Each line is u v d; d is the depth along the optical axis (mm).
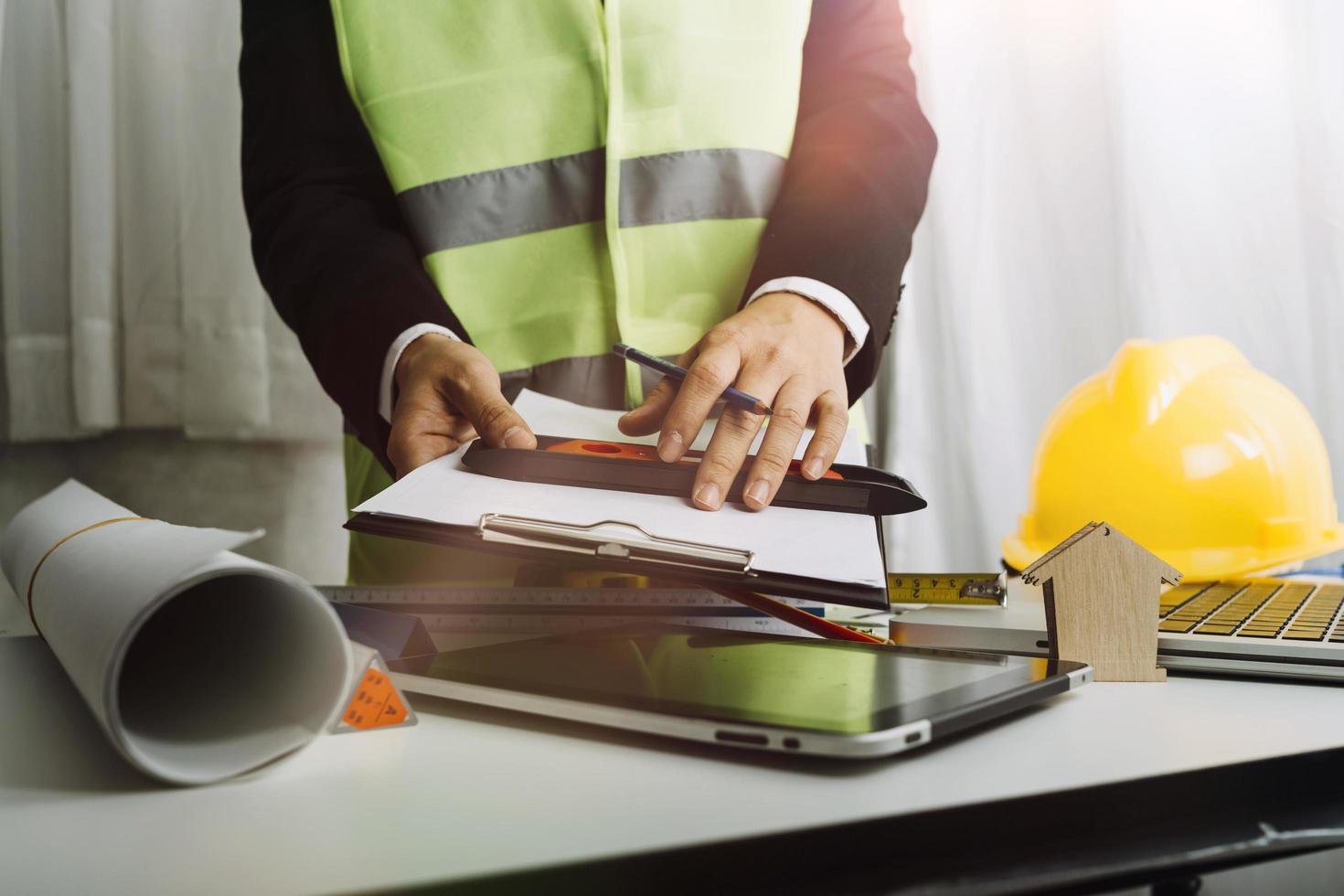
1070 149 1810
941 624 555
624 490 530
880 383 1833
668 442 564
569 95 938
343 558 1564
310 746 361
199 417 1452
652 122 941
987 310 1813
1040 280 1825
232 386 1456
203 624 360
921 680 399
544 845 265
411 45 940
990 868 278
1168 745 351
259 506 1522
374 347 774
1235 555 814
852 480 548
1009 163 1813
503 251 958
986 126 1807
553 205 956
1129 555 476
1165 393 853
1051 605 474
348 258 864
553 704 369
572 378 973
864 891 264
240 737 328
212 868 257
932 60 1783
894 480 561
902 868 277
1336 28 1809
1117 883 275
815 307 744
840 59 1008
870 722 329
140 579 310
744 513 510
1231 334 1828
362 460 1075
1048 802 298
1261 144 1813
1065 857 285
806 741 319
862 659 443
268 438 1492
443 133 941
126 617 292
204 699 342
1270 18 1805
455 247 944
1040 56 1803
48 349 1392
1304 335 1823
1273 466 816
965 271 1805
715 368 582
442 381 647
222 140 1436
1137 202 1803
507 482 532
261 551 1521
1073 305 1819
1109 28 1785
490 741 365
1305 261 1823
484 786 315
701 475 517
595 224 957
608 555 443
